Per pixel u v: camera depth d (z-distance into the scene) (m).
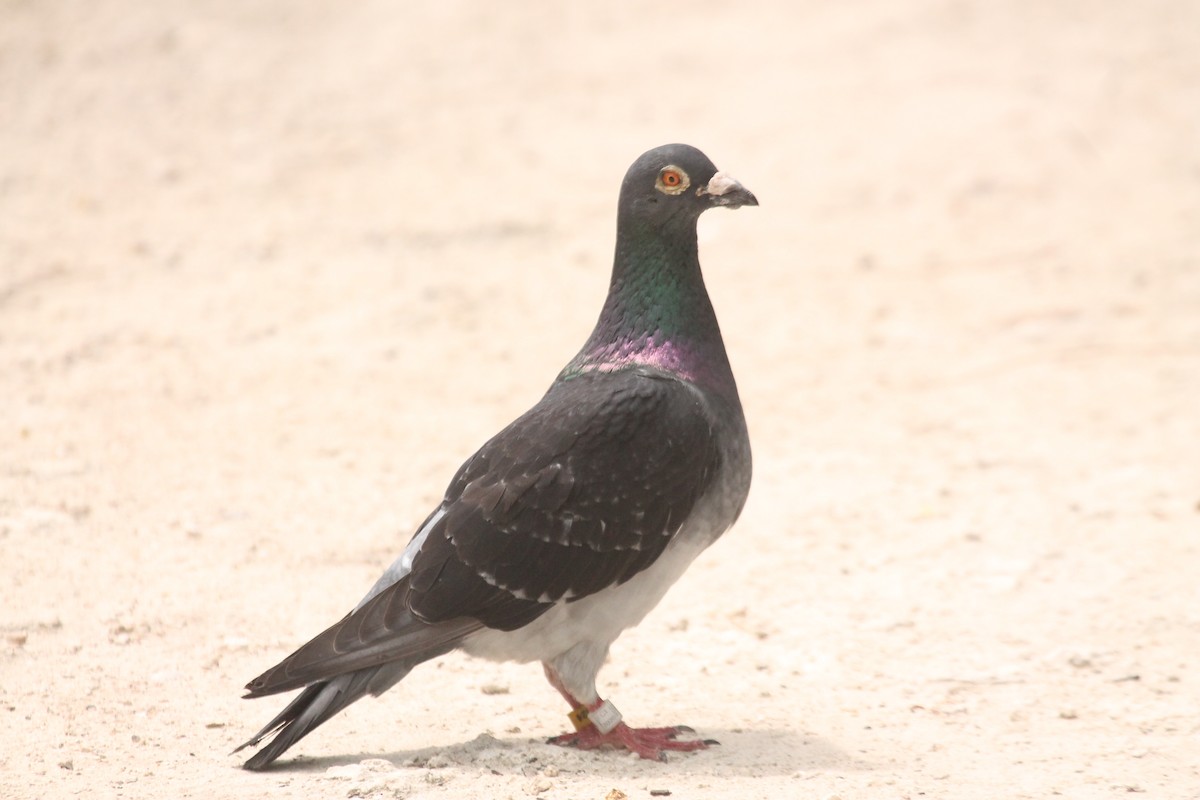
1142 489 12.82
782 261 18.91
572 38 26.81
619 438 7.98
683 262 8.47
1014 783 7.80
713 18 27.94
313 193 20.11
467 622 7.79
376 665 7.61
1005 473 13.23
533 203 20.16
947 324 17.08
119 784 7.45
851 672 9.50
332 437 13.34
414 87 24.27
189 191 19.89
